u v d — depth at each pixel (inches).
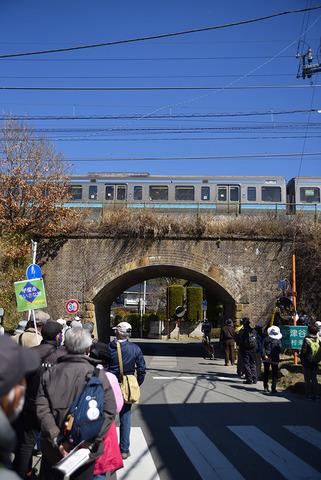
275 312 791.1
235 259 905.5
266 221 912.3
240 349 571.8
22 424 203.5
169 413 386.0
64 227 898.7
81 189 1086.4
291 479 229.0
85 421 145.3
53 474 150.3
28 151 922.7
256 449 280.2
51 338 222.5
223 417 370.0
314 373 447.5
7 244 828.6
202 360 877.2
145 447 283.9
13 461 209.5
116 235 912.9
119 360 260.2
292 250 898.7
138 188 1077.8
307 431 323.9
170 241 912.3
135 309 2610.7
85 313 897.5
